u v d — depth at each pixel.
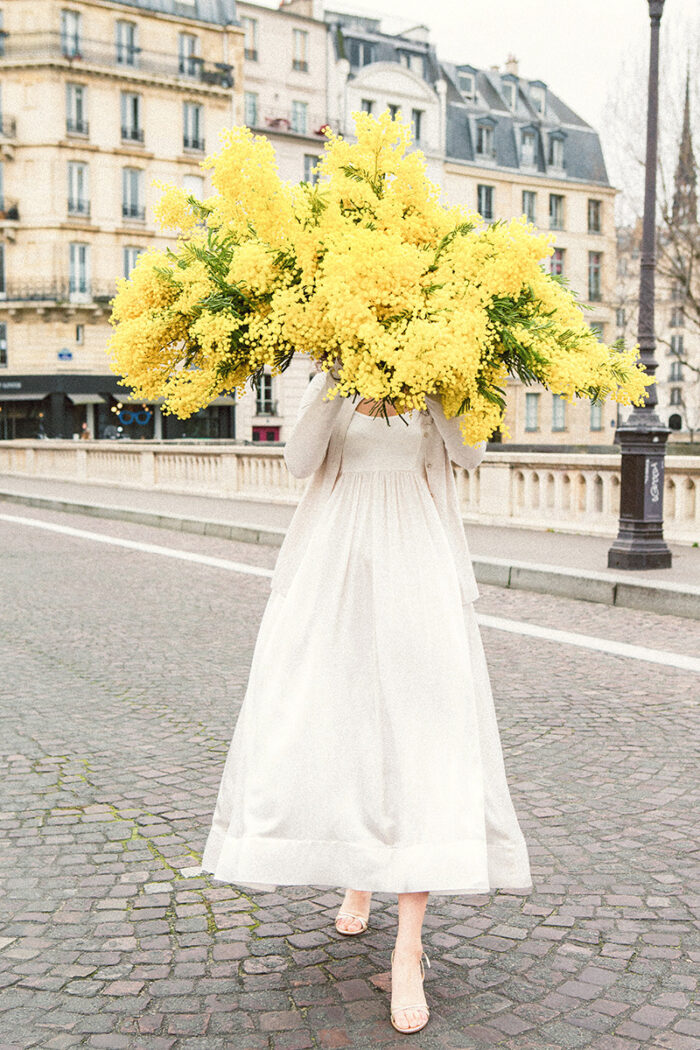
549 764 4.33
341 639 2.47
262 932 2.83
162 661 6.42
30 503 20.22
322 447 2.56
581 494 12.73
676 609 8.20
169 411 2.73
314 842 2.40
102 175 42.31
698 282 29.94
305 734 2.42
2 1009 2.42
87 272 42.47
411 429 2.59
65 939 2.78
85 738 4.71
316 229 2.32
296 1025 2.35
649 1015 2.38
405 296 2.29
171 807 3.82
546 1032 2.32
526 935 2.80
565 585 9.20
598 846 3.44
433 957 2.68
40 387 42.03
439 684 2.44
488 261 2.40
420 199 2.47
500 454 13.54
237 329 2.49
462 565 2.66
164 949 2.72
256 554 12.39
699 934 2.80
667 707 5.30
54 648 6.81
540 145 52.88
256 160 2.30
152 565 11.28
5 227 41.31
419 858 2.35
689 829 3.59
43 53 40.66
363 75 47.19
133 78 42.34
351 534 2.52
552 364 2.43
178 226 2.70
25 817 3.71
